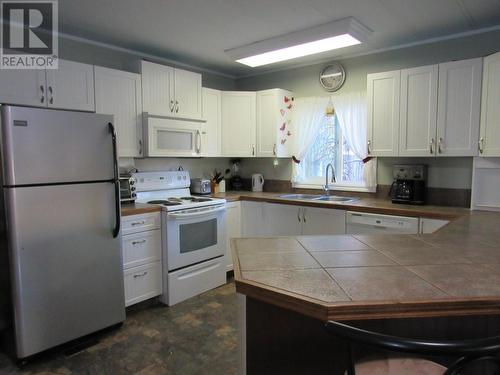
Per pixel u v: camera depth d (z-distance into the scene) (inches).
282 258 55.4
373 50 137.3
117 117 122.0
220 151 160.7
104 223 97.5
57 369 83.9
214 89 163.8
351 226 123.1
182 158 160.1
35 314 85.1
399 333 46.2
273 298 42.5
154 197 140.9
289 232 139.6
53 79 105.7
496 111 101.1
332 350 46.0
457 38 119.7
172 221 119.2
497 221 90.8
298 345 47.4
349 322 45.5
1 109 78.4
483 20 108.7
